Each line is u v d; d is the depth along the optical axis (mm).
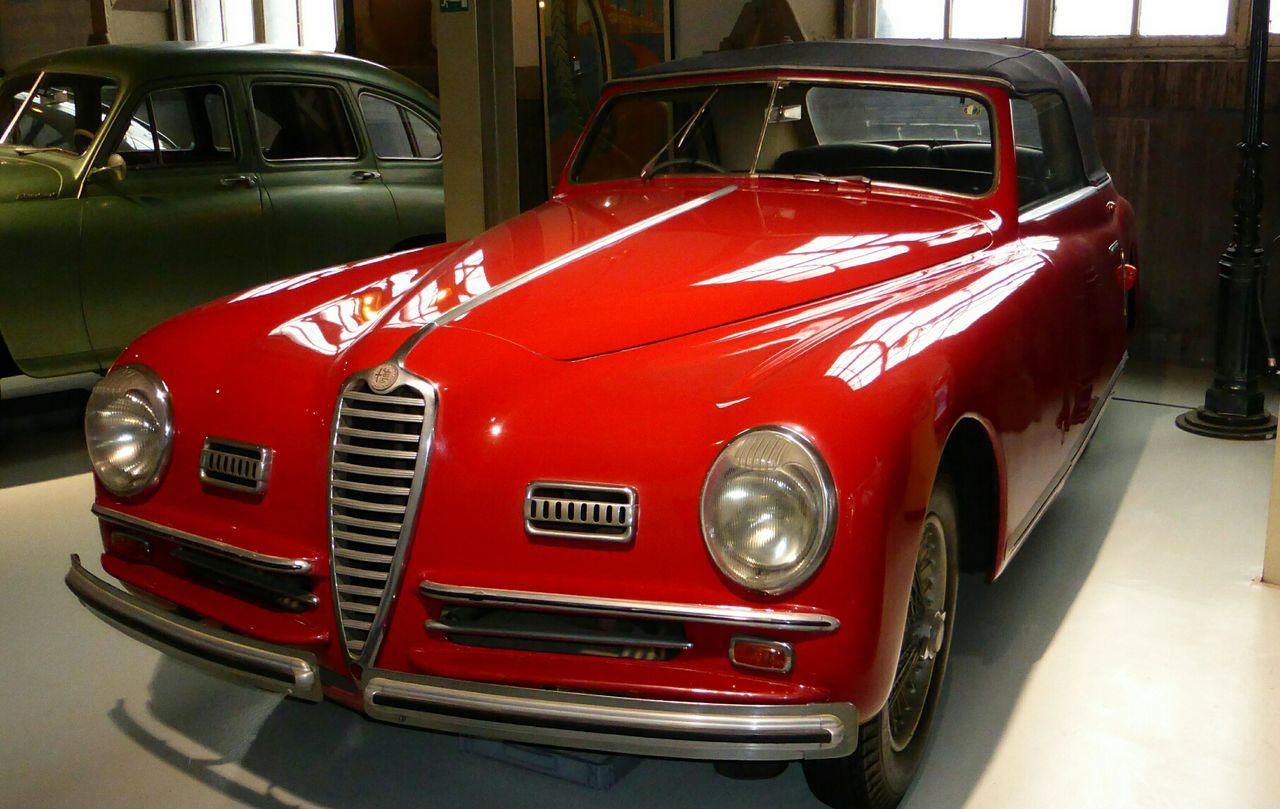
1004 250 2848
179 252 4609
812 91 3146
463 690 1896
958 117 3051
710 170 3234
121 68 4621
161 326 2535
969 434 2285
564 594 1884
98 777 2355
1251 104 4391
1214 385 4719
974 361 2180
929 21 6414
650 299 2285
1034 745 2426
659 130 3311
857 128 3139
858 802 2131
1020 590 3170
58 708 2631
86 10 7402
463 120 4520
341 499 2031
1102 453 4367
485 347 2098
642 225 2785
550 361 2082
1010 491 2426
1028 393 2484
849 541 1787
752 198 3037
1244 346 4594
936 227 2812
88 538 3627
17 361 4262
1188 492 3932
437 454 1983
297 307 2508
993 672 2723
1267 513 3730
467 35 4418
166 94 4648
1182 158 5625
